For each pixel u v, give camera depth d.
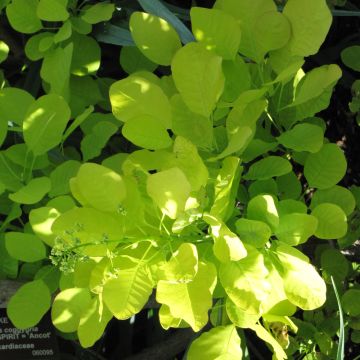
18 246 0.64
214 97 0.55
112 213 0.52
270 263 0.54
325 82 0.58
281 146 0.73
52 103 0.63
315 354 0.77
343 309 0.74
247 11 0.59
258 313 0.50
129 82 0.56
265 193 0.61
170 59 0.61
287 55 0.60
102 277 0.51
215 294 0.57
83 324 0.55
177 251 0.49
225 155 0.52
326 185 0.61
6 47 0.75
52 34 0.77
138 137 0.57
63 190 0.66
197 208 0.52
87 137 0.71
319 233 0.57
